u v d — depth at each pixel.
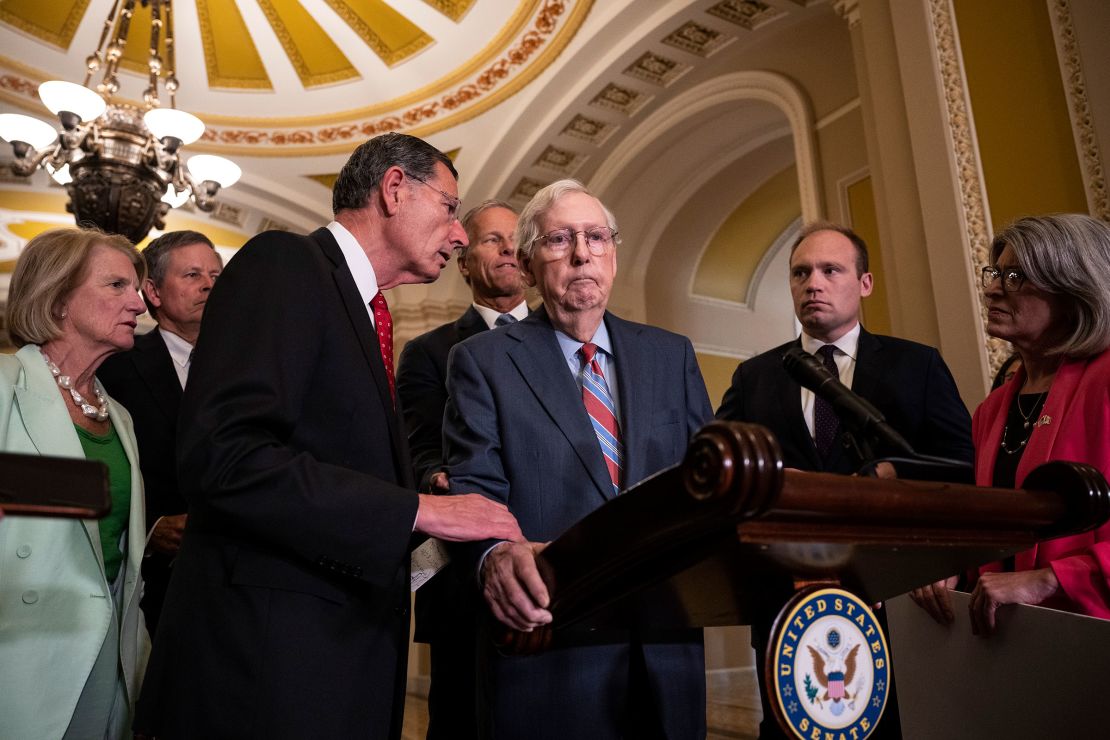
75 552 1.68
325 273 1.49
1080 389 1.65
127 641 1.83
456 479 1.51
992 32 3.54
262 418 1.28
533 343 1.67
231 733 1.23
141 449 2.33
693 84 6.79
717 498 0.78
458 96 7.27
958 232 3.49
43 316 1.85
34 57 6.88
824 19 5.89
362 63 7.26
